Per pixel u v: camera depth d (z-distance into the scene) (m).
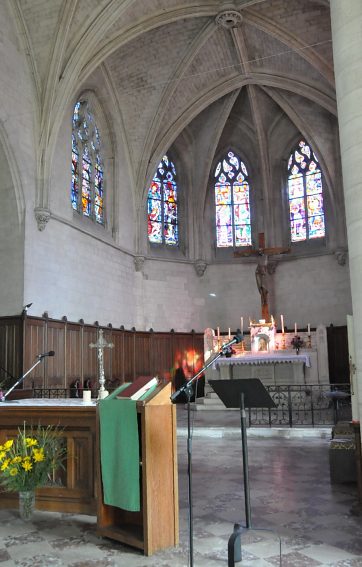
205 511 6.61
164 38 21.66
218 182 27.83
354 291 6.10
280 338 20.70
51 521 6.29
